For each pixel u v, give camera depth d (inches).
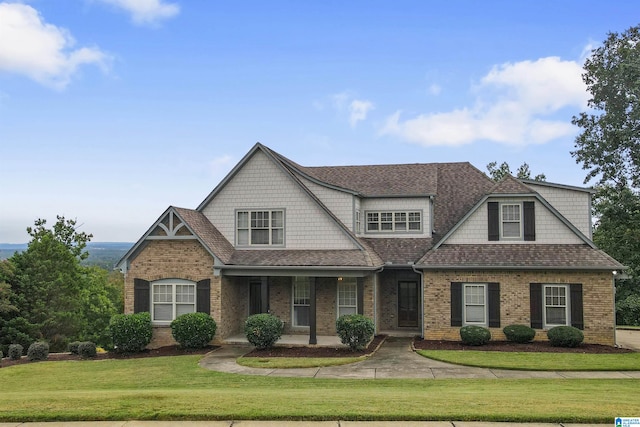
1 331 1181.7
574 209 922.7
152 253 885.8
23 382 650.8
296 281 933.2
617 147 1277.1
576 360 684.1
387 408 395.9
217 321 856.9
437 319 855.1
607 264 792.9
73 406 416.2
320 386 555.2
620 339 902.4
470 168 1147.3
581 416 368.2
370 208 1002.7
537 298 820.6
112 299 1995.6
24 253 1353.3
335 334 911.0
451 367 661.3
